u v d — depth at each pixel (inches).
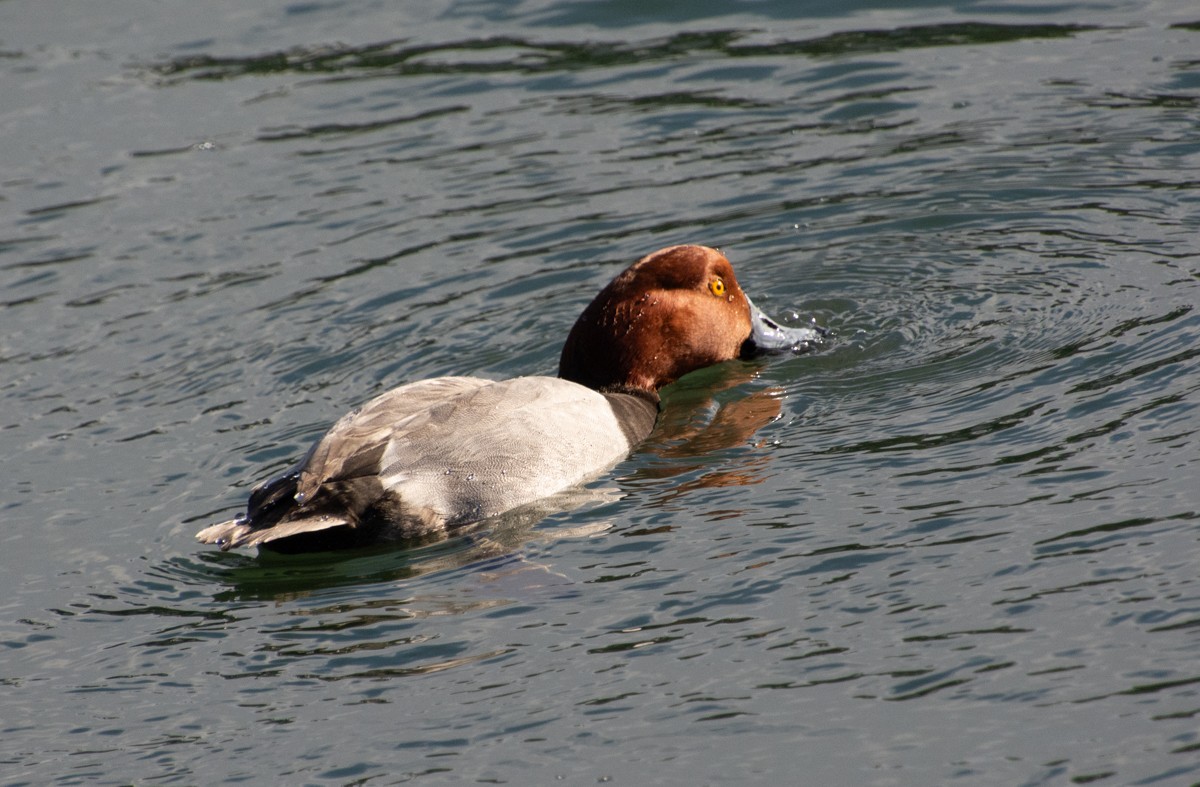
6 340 557.6
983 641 301.3
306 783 283.7
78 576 384.2
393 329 532.7
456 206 633.0
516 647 322.7
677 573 346.6
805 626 316.5
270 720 305.6
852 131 663.8
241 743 298.7
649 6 822.5
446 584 358.3
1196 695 273.6
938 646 302.2
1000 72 701.3
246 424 470.6
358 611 349.4
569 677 308.2
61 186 685.9
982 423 410.0
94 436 473.7
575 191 636.1
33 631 355.9
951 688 288.2
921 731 277.3
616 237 592.1
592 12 826.8
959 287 523.8
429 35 817.5
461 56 787.4
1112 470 365.7
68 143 725.9
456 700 304.8
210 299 572.7
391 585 362.6
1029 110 659.4
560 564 360.2
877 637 308.7
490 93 743.1
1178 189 569.3
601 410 439.8
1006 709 279.6
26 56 823.7
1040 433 395.2
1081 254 529.7
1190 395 399.9
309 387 495.8
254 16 863.1
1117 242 533.3
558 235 598.5
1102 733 268.4
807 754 275.4
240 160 697.6
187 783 288.0
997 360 457.4
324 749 293.3
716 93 716.7
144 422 480.4
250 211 647.1
